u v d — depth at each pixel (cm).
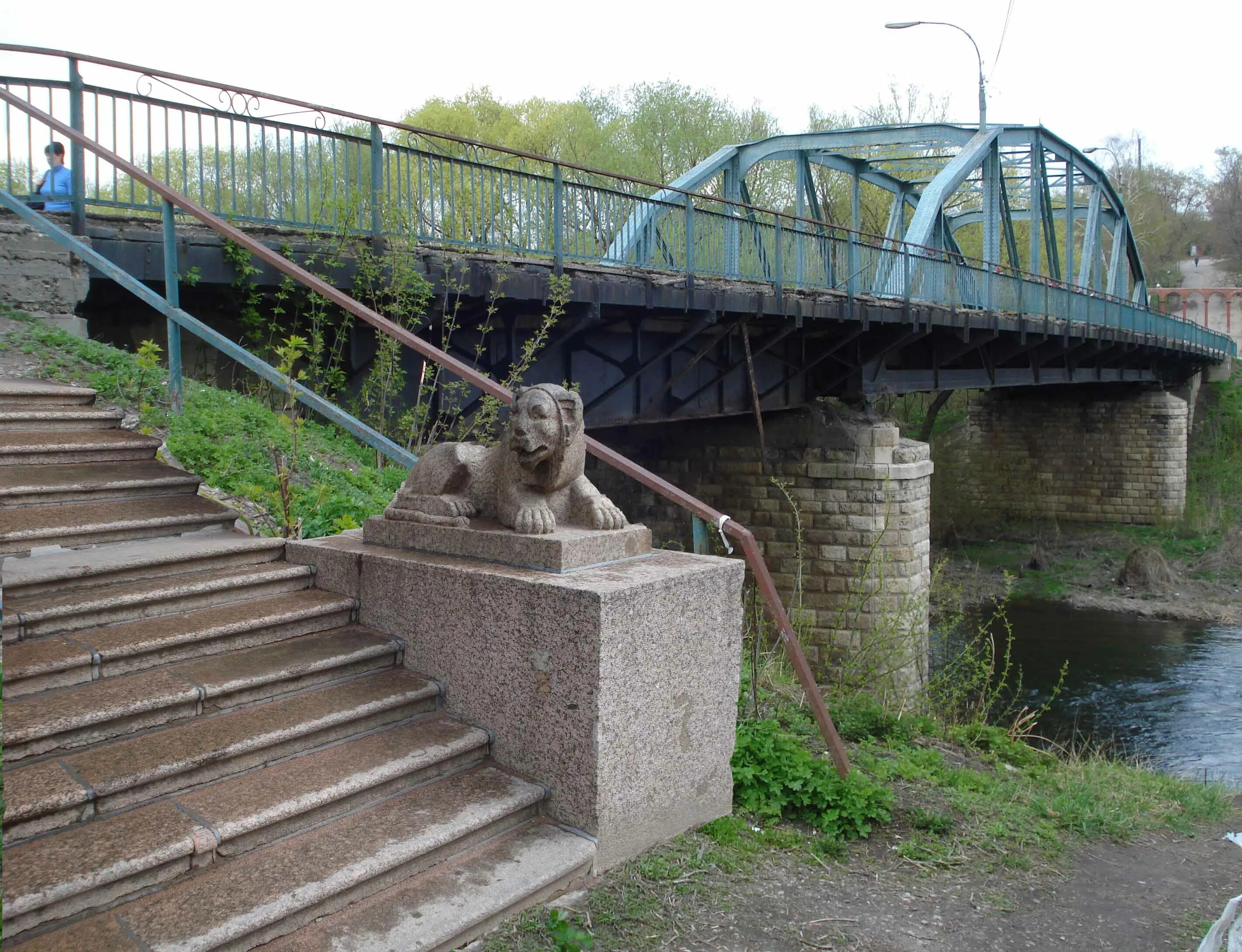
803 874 433
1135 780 816
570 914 363
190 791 359
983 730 889
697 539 481
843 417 2048
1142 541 3547
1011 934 412
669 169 4206
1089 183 3994
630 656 398
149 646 410
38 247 855
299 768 382
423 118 3853
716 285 1452
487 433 1102
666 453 2212
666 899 386
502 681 420
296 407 967
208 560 487
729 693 458
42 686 382
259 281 942
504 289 1107
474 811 382
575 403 439
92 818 333
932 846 495
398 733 421
